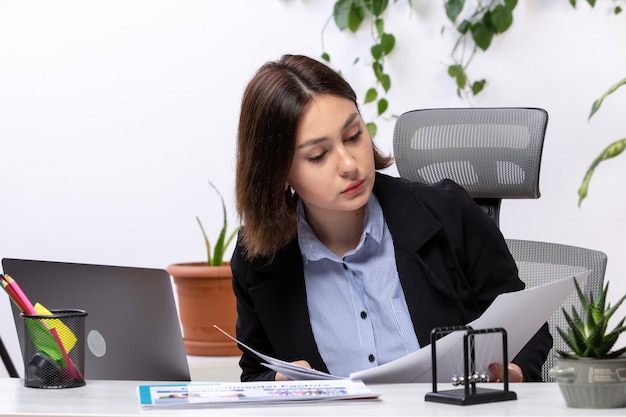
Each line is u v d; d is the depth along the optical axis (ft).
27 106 10.64
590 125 9.60
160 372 5.43
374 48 9.87
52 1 10.58
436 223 5.66
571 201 9.70
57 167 10.64
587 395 3.64
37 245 10.69
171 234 10.57
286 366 4.50
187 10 10.46
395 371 4.51
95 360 5.14
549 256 6.79
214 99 10.45
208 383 4.31
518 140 6.62
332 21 10.14
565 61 9.60
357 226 5.82
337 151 5.18
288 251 5.82
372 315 5.74
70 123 10.62
